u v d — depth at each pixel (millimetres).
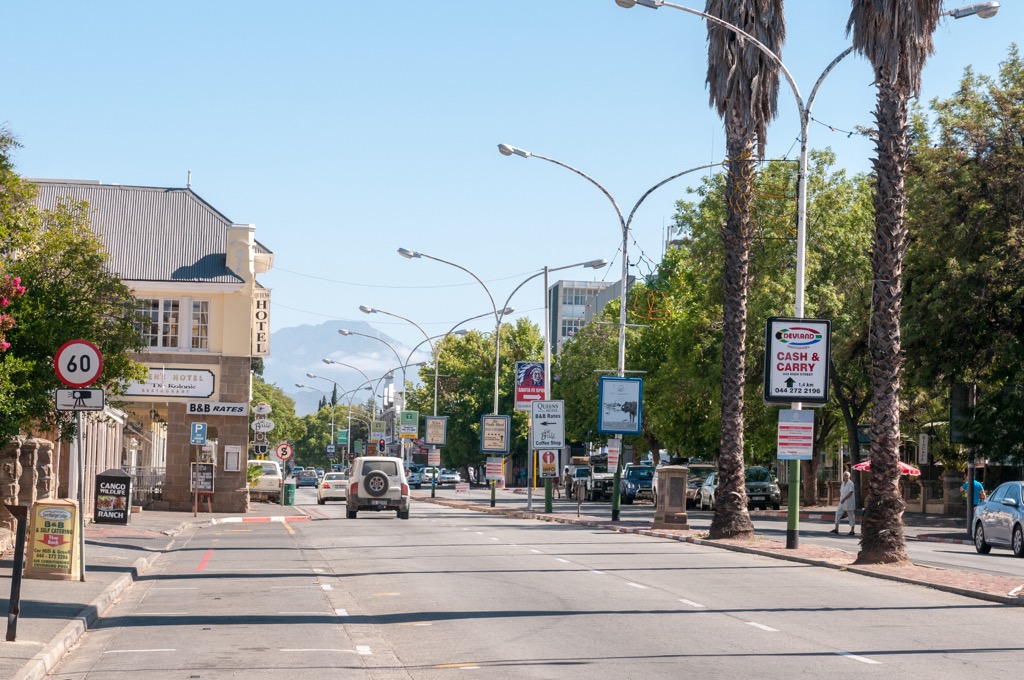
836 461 68625
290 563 24172
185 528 38531
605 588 18828
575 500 75312
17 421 20625
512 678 10828
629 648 12602
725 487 31422
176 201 51969
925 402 53656
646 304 74562
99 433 40219
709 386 55500
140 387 48438
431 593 18109
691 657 11984
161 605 16953
